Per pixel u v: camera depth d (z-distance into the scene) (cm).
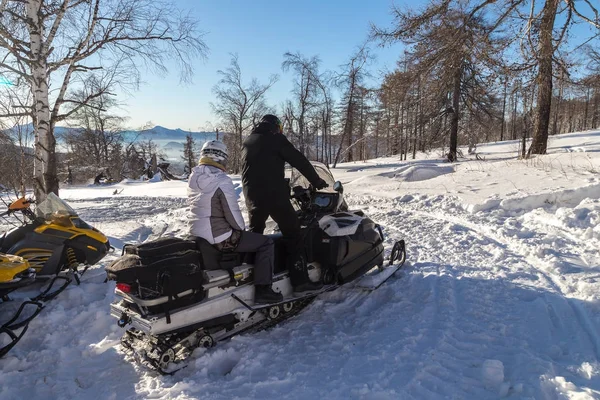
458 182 1179
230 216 357
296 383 302
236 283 370
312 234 443
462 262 562
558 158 1243
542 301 414
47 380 323
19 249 504
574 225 664
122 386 311
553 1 1029
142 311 327
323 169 511
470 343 342
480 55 1073
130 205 1593
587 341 336
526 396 268
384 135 2569
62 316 433
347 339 366
